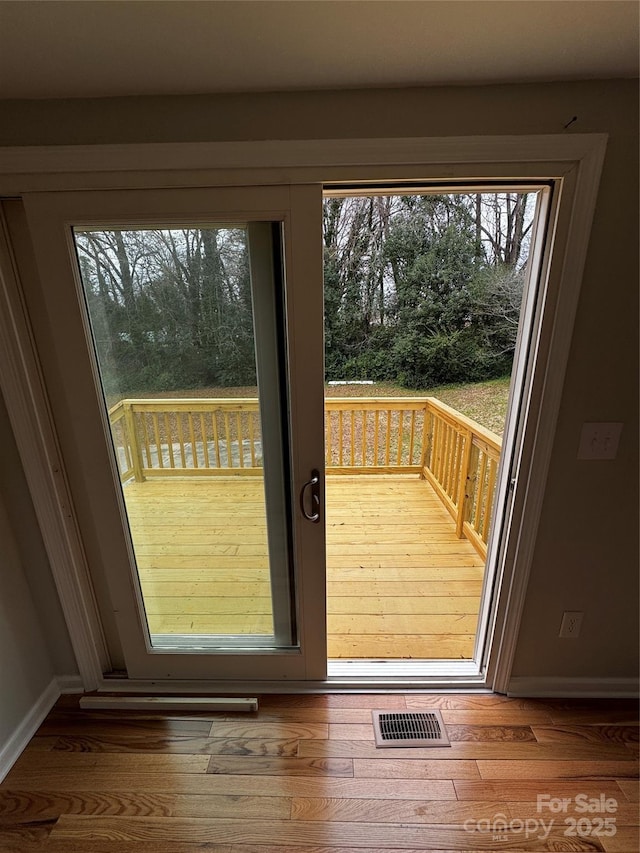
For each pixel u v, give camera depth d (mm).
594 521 1432
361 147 1091
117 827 1269
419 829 1253
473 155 1093
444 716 1597
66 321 1256
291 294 1219
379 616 2162
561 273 1177
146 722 1590
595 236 1147
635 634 1587
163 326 1314
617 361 1254
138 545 1579
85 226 1199
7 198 1166
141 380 1372
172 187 1136
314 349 1271
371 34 857
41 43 853
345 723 1572
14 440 1371
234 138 1096
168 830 1258
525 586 1521
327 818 1282
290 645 1706
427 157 1099
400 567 2574
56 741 1522
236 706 1622
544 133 1074
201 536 1565
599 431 1322
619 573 1499
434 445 3533
